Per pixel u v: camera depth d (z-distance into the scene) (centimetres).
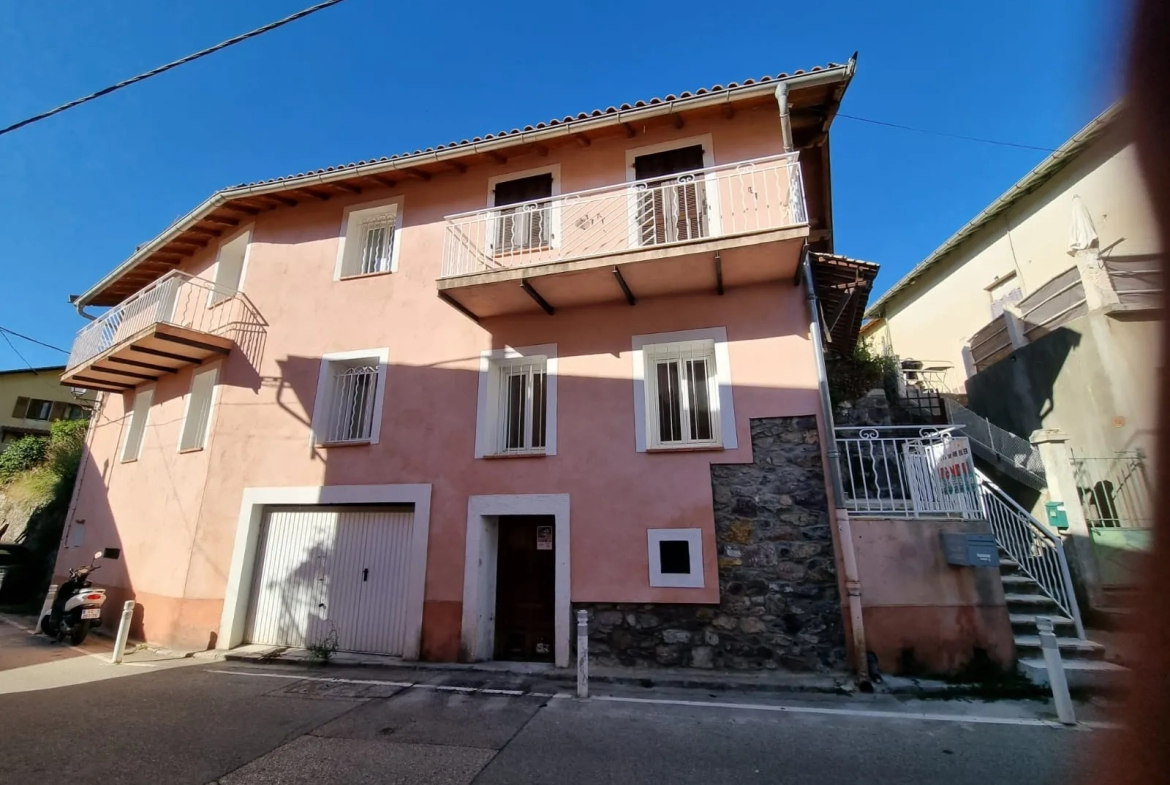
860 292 880
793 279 761
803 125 852
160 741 491
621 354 805
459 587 777
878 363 1417
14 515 1781
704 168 767
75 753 465
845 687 599
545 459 792
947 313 1549
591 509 754
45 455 1961
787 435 720
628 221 843
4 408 2786
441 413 863
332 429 937
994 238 1370
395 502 845
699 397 790
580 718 538
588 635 711
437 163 951
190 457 1005
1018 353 1181
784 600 670
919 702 565
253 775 426
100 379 1198
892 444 725
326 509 894
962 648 621
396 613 810
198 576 907
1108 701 178
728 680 630
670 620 694
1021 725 497
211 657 812
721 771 424
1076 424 1016
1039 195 1227
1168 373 163
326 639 830
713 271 743
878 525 666
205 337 998
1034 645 629
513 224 894
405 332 927
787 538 688
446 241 866
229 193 1043
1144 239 167
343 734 504
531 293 784
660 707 566
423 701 596
